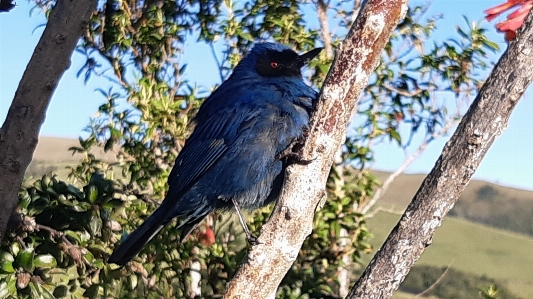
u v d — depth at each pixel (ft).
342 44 13.93
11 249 18.54
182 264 27.71
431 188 18.84
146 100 29.01
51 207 20.04
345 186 29.12
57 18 18.62
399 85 32.42
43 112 18.88
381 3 13.55
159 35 31.71
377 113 31.42
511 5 15.40
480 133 18.02
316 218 28.68
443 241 40.32
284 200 14.23
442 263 36.99
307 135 14.25
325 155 14.17
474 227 42.37
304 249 29.01
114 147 30.81
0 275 18.04
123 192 21.42
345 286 30.53
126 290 23.24
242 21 32.30
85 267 20.45
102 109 30.14
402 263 19.22
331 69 14.07
